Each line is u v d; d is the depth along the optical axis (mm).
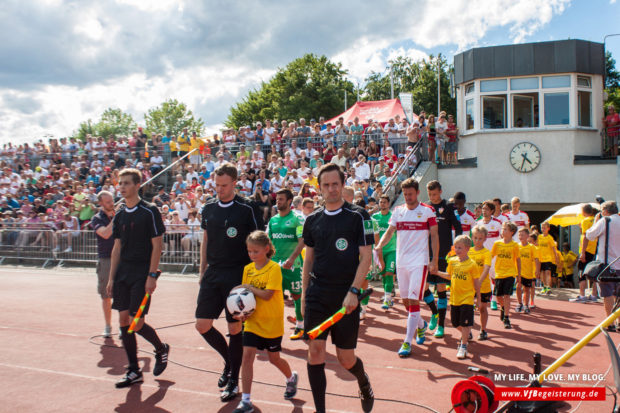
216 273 4574
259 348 4199
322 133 17125
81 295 10039
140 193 17953
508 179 15492
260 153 17125
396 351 5918
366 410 3826
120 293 4906
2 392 4605
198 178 17641
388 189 12734
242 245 4609
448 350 5953
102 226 6656
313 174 15164
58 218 15617
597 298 9266
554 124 15227
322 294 3756
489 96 15836
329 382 4812
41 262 15164
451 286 5859
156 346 4953
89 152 20906
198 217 13977
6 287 11125
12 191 18719
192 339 6527
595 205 10867
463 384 3455
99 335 6793
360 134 16484
